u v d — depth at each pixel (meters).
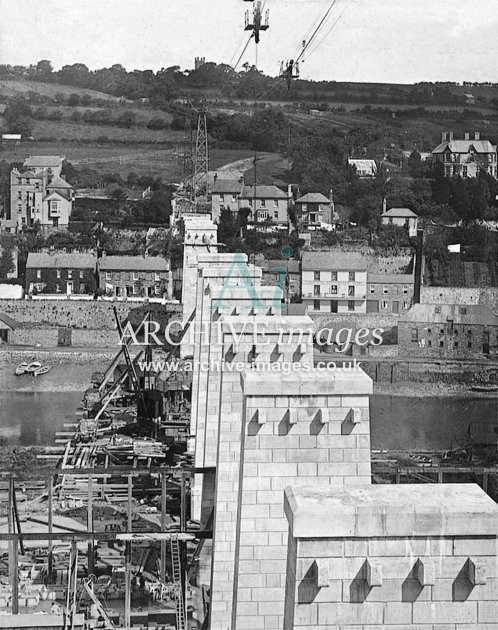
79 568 63.25
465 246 145.62
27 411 118.75
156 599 58.22
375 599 19.17
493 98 173.75
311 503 19.39
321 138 179.25
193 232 109.19
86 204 181.00
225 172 183.25
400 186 161.50
